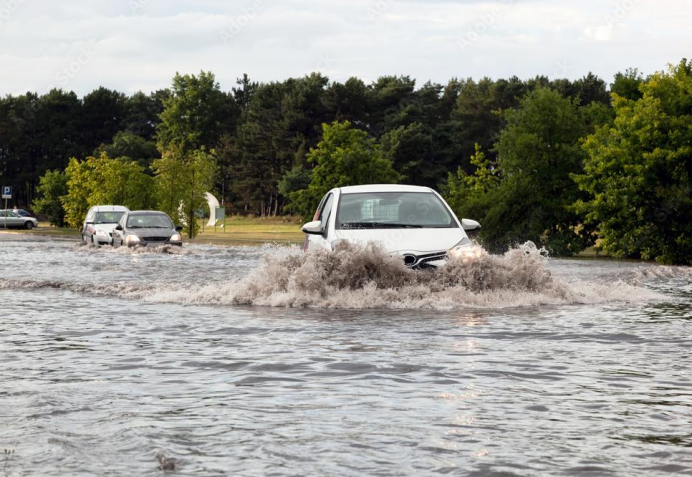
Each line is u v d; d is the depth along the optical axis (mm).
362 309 12789
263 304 13617
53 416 5582
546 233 46188
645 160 37219
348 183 58750
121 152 151500
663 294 15711
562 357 8172
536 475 4254
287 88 148375
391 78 137250
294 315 12000
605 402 6039
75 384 6785
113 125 171375
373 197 15352
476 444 4852
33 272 21516
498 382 6840
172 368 7578
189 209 56375
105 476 4242
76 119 166125
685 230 36594
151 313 12359
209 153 148875
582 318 11562
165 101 165875
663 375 7180
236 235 69562
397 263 13664
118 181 57000
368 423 5375
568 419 5496
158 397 6230
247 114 155875
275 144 130250
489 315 11945
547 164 45750
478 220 47344
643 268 25906
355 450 4719
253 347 8883
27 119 171250
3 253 32812
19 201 169375
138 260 27594
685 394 6348
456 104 144625
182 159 57094
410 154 114000
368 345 8992
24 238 56406
